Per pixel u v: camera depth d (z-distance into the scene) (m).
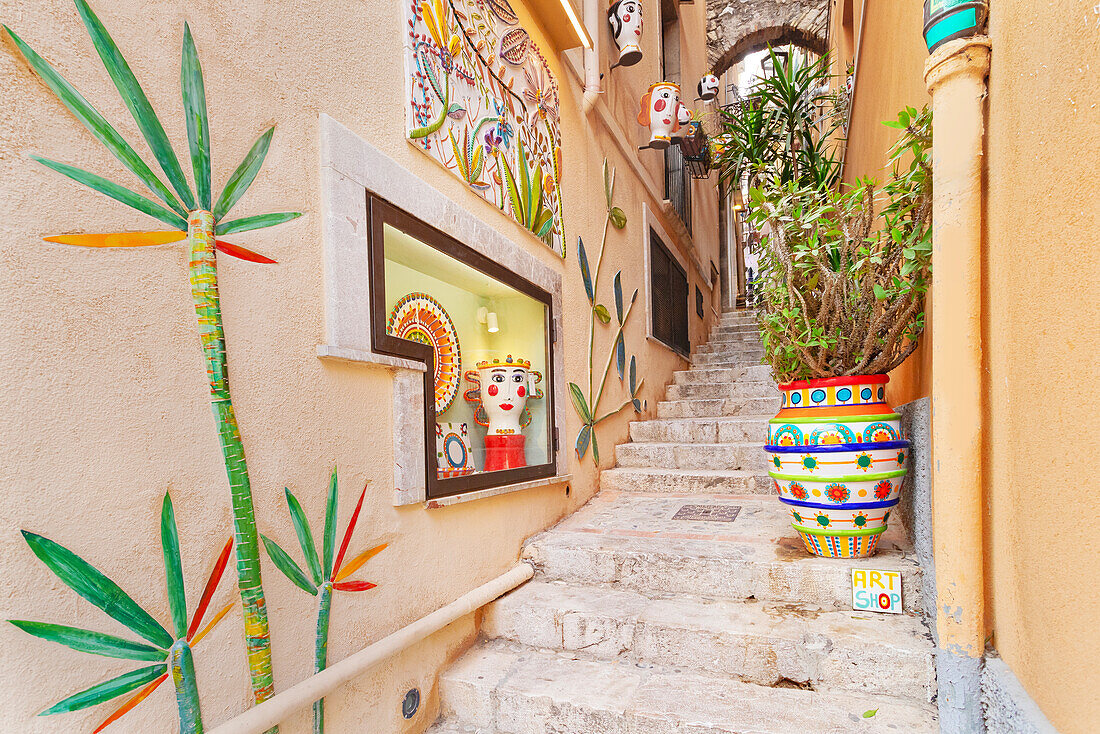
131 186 0.87
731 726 1.31
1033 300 0.91
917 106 1.74
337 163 1.29
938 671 1.21
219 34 1.04
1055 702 0.83
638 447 3.37
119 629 0.81
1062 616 0.81
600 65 3.36
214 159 1.01
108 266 0.83
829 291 1.74
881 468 1.68
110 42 0.85
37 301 0.74
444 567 1.65
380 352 1.41
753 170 3.75
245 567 1.00
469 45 1.93
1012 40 0.99
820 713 1.35
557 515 2.50
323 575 1.20
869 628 1.53
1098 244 0.71
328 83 1.31
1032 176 0.91
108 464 0.81
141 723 0.83
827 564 1.74
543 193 2.47
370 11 1.48
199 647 0.92
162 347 0.90
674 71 5.51
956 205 1.16
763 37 7.30
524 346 2.28
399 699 1.45
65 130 0.79
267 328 1.10
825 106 5.37
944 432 1.18
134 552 0.84
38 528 0.72
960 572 1.15
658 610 1.77
